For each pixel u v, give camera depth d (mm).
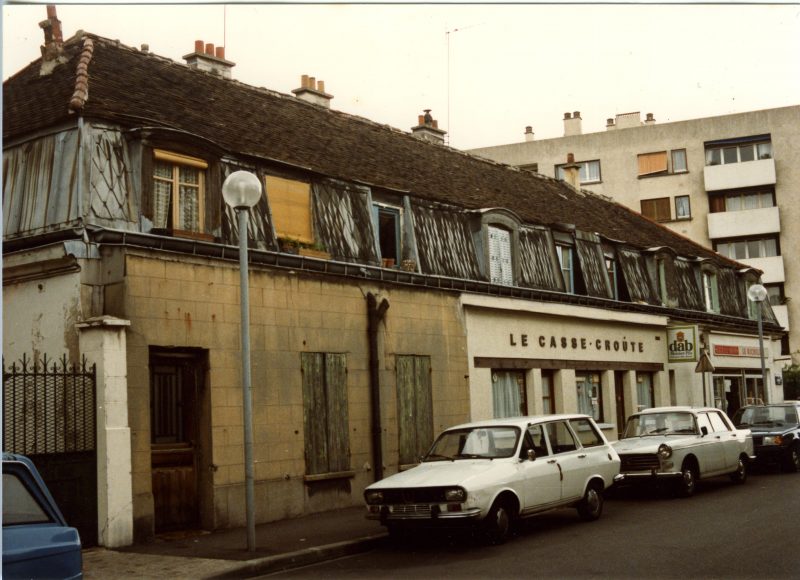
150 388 12883
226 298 13742
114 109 13508
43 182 13125
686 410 17750
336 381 15625
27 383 12141
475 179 23750
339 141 19484
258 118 17672
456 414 18469
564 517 13992
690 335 27328
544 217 24266
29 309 12672
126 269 12250
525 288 21266
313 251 15875
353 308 16219
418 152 22922
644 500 16078
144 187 13273
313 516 14539
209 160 14375
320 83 22781
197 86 17312
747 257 50281
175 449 13047
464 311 19203
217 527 13117
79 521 11398
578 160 56031
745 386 32844
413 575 9555
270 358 14398
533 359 21422
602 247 26219
